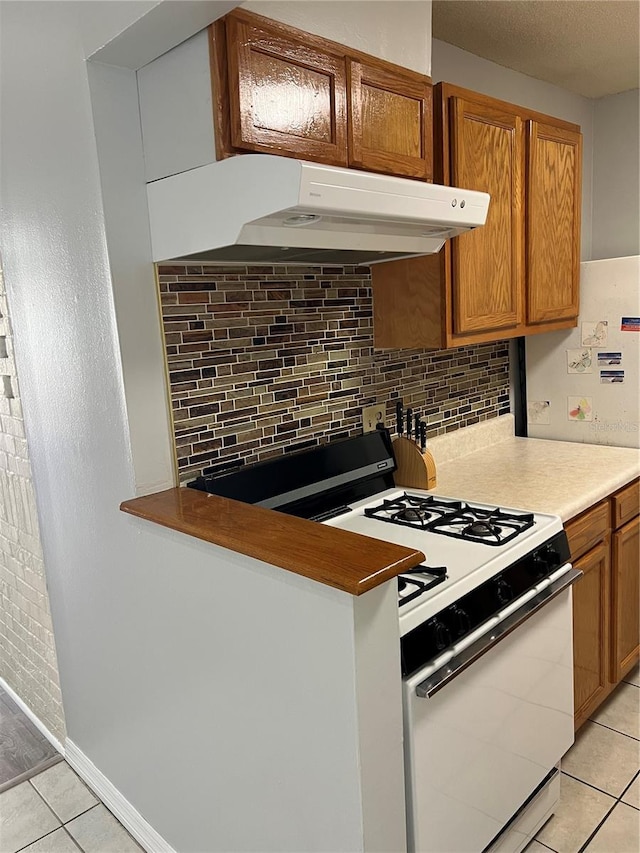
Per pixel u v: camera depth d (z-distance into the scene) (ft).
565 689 5.98
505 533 5.68
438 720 4.38
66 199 5.20
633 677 8.36
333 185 4.13
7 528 7.65
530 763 5.57
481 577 4.89
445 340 6.68
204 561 4.54
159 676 5.35
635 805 6.25
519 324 7.64
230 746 4.71
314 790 4.05
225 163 4.36
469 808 4.81
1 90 5.59
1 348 6.82
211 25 4.21
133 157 4.97
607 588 7.26
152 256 5.17
